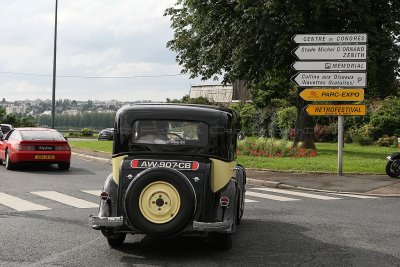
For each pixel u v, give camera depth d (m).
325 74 19.69
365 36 19.38
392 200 14.36
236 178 9.02
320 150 33.03
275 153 27.81
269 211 11.95
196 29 32.91
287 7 28.12
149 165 7.61
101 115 91.62
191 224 7.32
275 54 29.39
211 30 32.44
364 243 8.65
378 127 41.53
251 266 7.10
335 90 19.66
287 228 9.88
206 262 7.29
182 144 8.02
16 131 21.11
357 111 19.50
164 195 7.13
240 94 69.44
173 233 7.12
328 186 16.83
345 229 9.86
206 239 8.80
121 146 8.09
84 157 27.61
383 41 28.67
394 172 19.08
